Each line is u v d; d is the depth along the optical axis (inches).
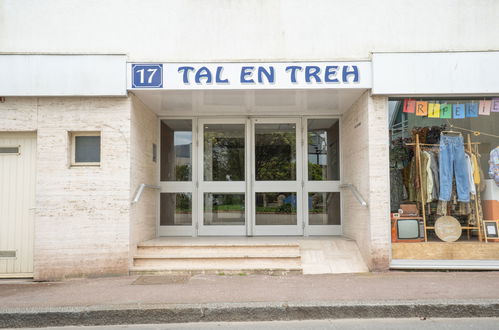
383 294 193.9
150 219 295.6
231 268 243.9
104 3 255.1
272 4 257.3
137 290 208.2
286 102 282.2
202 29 256.4
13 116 246.8
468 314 180.4
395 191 270.2
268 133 322.3
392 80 244.5
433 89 244.4
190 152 320.2
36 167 247.3
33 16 253.0
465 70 244.4
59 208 243.9
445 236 262.5
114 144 247.3
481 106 259.8
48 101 247.4
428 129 272.7
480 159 267.7
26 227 250.7
